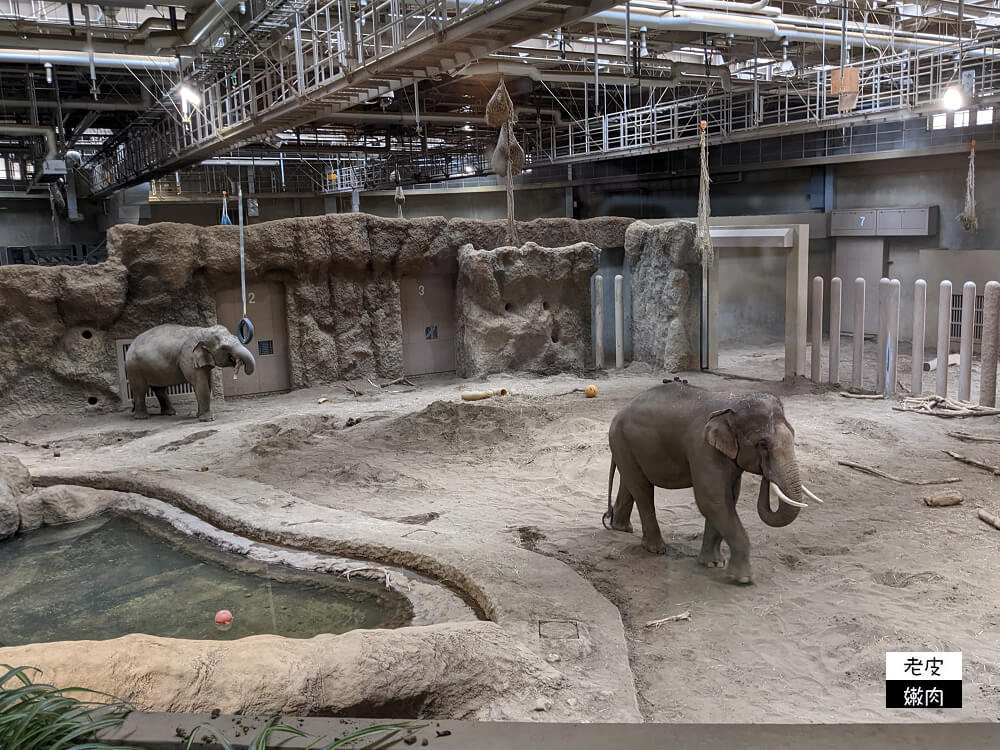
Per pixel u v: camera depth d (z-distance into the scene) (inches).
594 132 1139.9
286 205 1508.4
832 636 247.6
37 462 520.1
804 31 763.4
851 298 954.7
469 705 200.7
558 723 101.0
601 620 255.4
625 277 854.5
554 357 826.8
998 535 337.7
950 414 554.6
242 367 775.1
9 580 340.8
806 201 994.1
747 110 992.9
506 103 690.8
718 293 806.5
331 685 184.2
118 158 1280.8
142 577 340.5
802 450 486.3
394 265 812.6
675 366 783.7
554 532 360.2
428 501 420.2
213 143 797.2
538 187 1293.1
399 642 204.8
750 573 291.9
